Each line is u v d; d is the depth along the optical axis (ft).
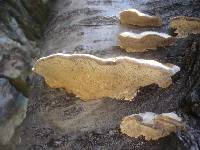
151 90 0.80
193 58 0.85
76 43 0.94
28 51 1.03
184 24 0.90
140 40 0.87
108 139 0.75
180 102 0.78
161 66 0.77
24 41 1.04
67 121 0.80
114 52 0.89
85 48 0.92
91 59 0.77
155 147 0.73
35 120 0.82
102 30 0.96
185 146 0.71
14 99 0.99
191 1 1.01
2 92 0.98
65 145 0.77
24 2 1.10
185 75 0.83
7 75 1.00
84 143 0.76
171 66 0.80
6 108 0.97
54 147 0.77
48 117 0.81
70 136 0.78
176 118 0.73
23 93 1.01
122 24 0.97
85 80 0.80
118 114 0.78
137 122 0.73
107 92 0.81
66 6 1.10
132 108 0.79
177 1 1.02
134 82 0.79
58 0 1.15
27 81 1.02
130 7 1.04
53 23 1.07
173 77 0.82
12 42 1.02
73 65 0.79
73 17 1.03
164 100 0.79
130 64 0.76
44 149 0.78
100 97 0.81
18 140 0.89
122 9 1.04
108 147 0.75
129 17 0.96
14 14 1.06
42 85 0.87
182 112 0.77
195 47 0.87
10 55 1.02
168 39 0.87
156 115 0.74
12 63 1.01
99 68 0.78
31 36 1.06
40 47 1.03
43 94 0.85
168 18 0.98
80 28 0.98
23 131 0.83
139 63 0.76
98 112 0.79
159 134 0.73
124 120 0.74
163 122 0.72
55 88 0.85
